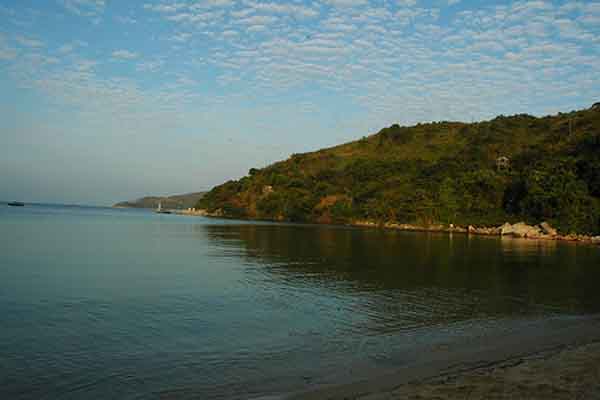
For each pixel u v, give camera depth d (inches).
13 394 491.8
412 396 477.7
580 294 1125.7
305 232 3779.5
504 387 501.7
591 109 6924.2
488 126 7716.5
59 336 699.4
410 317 858.8
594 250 2502.5
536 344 693.9
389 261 1759.4
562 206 3750.0
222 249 2121.1
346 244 2586.1
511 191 4579.2
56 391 502.3
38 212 7165.4
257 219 7170.3
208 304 935.7
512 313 907.4
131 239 2608.3
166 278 1248.8
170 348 653.3
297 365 589.9
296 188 7332.7
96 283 1147.3
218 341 690.2
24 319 788.6
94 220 5044.3
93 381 531.2
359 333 744.3
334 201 6545.3
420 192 5315.0
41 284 1111.0
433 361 607.8
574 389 496.7
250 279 1253.7
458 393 484.7
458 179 5177.2
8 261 1489.9
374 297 1041.5
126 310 870.4
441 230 4790.8
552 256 2082.9
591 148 4320.9
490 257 1987.0
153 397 491.8
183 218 7126.0
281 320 818.2
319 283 1211.2
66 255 1707.7
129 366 580.4
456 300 1025.5
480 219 4542.3
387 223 5467.5
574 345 689.0
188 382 531.8
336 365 591.2
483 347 675.4
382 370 572.1
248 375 554.6
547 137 6063.0
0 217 4722.0
